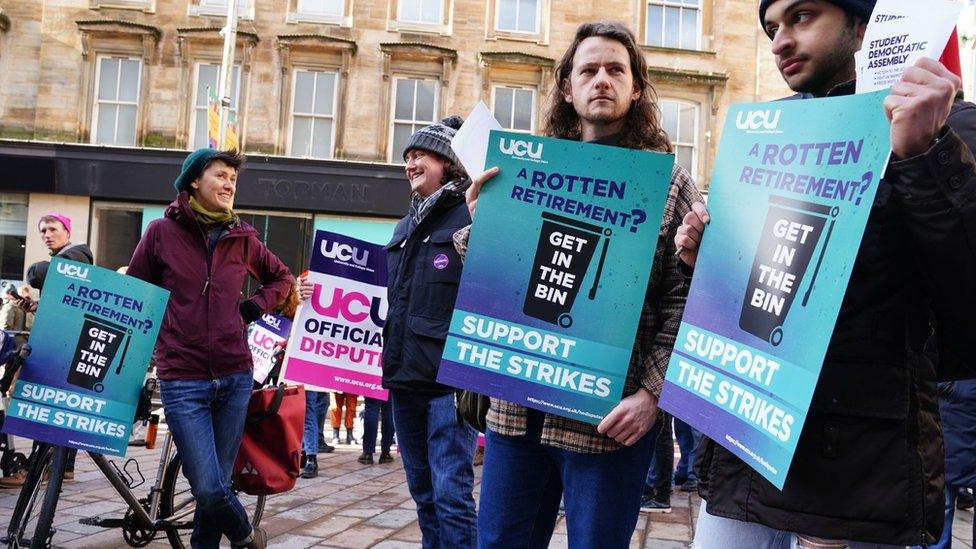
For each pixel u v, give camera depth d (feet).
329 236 14.66
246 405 12.00
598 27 7.36
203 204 12.01
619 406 6.39
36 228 54.34
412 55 55.88
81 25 54.85
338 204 54.80
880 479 4.91
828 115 4.88
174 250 11.69
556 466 7.29
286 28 55.77
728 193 5.51
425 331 10.35
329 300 14.67
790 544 5.51
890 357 4.99
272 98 55.67
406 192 54.95
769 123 5.28
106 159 53.72
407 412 10.78
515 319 6.69
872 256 4.95
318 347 14.61
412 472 10.92
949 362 5.50
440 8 56.65
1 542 12.32
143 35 55.11
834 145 4.80
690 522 17.12
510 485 7.17
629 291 6.47
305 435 22.49
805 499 5.04
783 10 5.66
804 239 4.86
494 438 7.32
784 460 4.58
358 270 14.80
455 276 10.43
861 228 4.48
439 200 10.70
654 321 6.89
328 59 55.98
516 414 7.11
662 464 18.33
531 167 6.73
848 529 4.92
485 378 6.72
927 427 5.07
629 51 7.33
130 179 54.08
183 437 11.14
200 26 55.57
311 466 22.27
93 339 11.87
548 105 8.13
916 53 4.45
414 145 11.34
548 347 6.61
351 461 25.67
